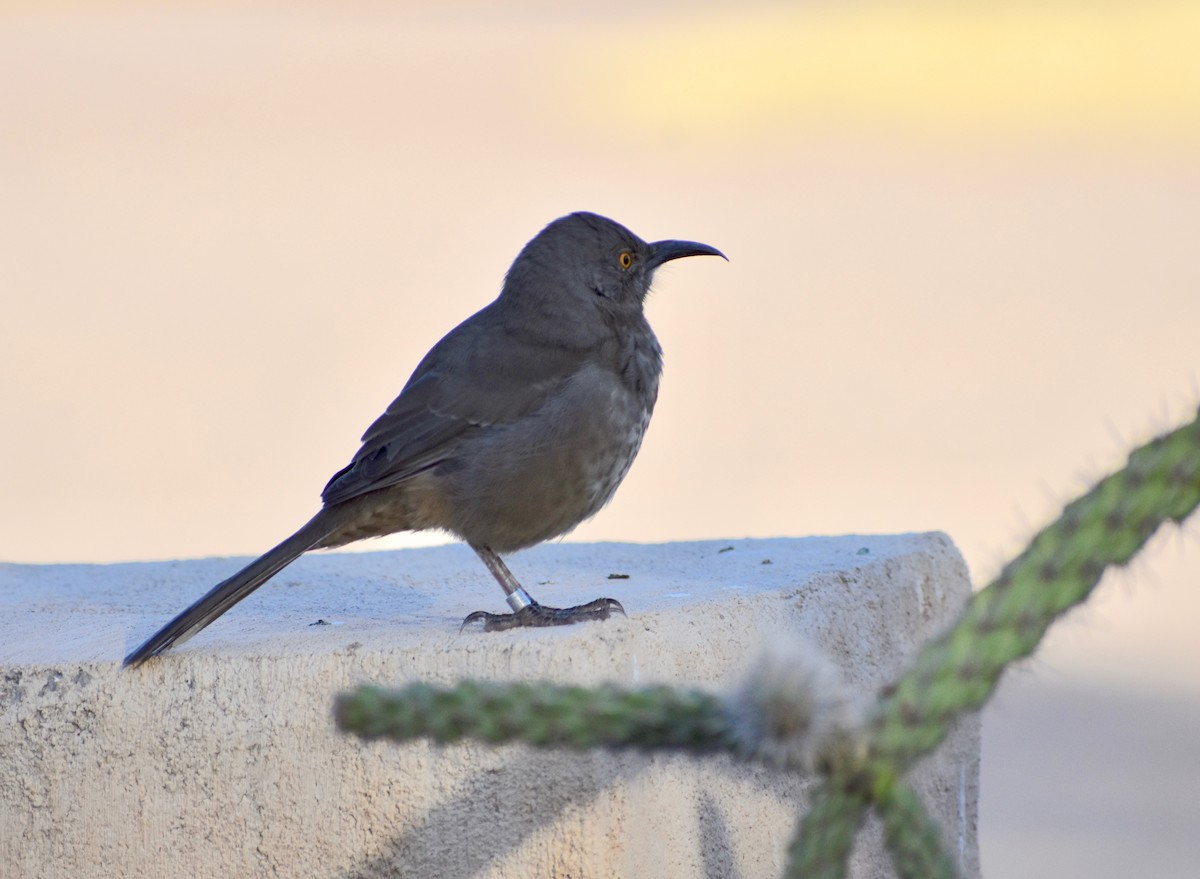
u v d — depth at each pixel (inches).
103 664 367.9
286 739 357.7
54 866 365.7
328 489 428.5
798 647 228.5
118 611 443.2
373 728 228.5
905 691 219.8
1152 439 222.1
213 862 360.2
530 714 225.8
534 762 347.6
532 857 347.9
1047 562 219.6
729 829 387.9
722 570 467.8
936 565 503.8
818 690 217.2
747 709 217.3
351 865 353.7
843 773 219.3
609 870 347.6
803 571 454.9
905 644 472.1
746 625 403.9
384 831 352.2
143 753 362.6
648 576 471.5
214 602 384.8
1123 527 217.8
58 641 390.9
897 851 217.9
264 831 358.3
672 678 374.3
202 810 360.5
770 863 403.9
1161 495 217.0
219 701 360.5
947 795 478.0
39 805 366.6
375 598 462.3
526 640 357.7
